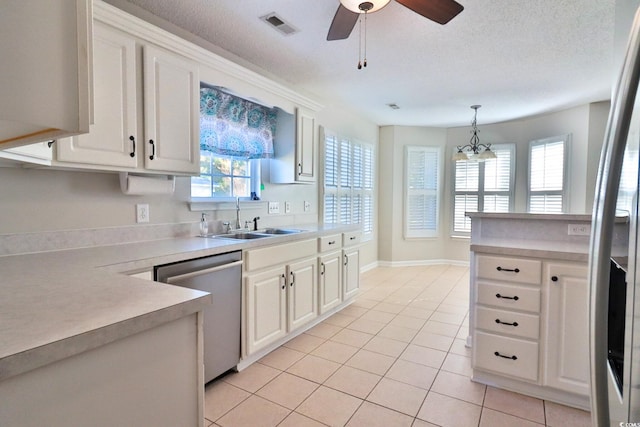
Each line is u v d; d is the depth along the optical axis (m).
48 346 0.69
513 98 4.22
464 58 3.02
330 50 2.85
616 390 0.74
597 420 0.71
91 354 0.78
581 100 4.29
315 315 3.02
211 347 2.04
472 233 2.65
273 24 2.43
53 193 1.85
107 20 1.74
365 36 2.60
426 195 5.89
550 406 1.92
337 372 2.29
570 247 2.04
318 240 3.05
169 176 2.30
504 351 2.04
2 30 0.57
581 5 2.19
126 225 2.19
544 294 1.93
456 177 5.88
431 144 5.89
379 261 5.87
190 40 2.58
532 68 3.25
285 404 1.93
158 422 0.92
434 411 1.88
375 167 5.73
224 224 2.87
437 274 5.23
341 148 4.71
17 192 1.72
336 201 4.61
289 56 2.97
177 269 1.83
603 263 0.69
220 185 2.95
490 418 1.82
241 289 2.26
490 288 2.07
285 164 3.30
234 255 2.20
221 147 2.75
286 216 3.68
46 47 0.62
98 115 1.73
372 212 5.64
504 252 2.02
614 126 0.67
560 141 4.73
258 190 3.28
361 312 3.50
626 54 0.65
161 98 2.02
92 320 0.82
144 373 0.89
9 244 1.70
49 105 0.62
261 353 2.50
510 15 2.30
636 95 0.61
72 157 1.64
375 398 2.00
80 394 0.77
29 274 1.29
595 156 4.36
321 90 3.91
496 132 5.58
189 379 1.00
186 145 2.17
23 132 0.73
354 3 1.82
